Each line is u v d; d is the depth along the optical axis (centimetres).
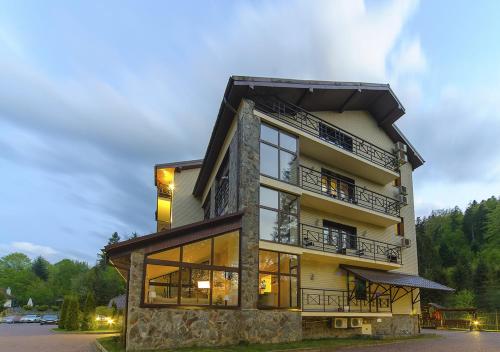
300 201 1850
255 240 1499
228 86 1644
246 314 1391
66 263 9988
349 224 2161
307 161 2023
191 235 1354
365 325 1917
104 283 6097
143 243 1258
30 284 9025
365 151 2314
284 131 1770
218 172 2092
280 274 1555
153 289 1235
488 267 5806
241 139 1602
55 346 1553
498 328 3262
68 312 2862
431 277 5294
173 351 1148
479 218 7856
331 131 2164
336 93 2044
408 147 2612
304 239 1805
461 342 1780
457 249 7350
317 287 1870
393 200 2470
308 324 1728
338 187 2152
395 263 2205
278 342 1439
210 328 1303
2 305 6688
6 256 9775
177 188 2764
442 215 9462
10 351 1366
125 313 1347
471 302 4969
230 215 1455
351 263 2030
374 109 2409
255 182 1575
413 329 2286
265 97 1797
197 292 1313
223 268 1392
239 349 1227
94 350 1391
